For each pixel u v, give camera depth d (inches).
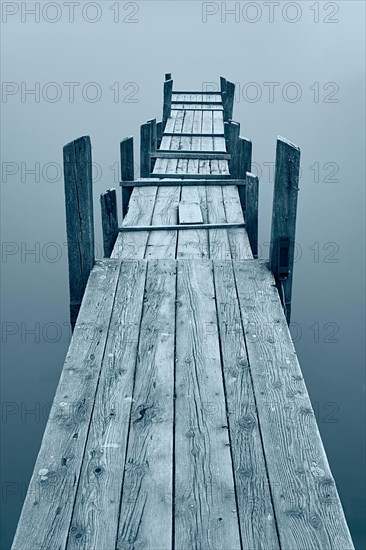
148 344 148.5
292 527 100.5
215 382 135.2
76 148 169.5
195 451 116.0
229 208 272.1
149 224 251.1
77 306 184.9
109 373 137.9
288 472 111.3
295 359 142.9
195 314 161.3
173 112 502.6
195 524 101.0
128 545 97.2
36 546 96.7
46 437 119.0
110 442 118.0
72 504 104.3
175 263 188.2
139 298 168.9
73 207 174.6
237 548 97.0
